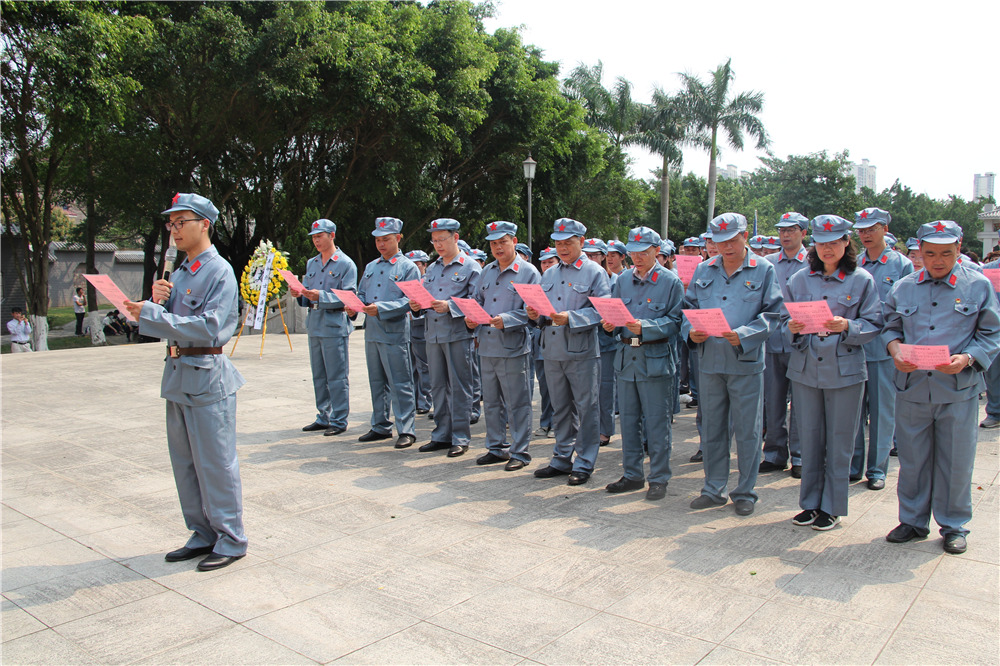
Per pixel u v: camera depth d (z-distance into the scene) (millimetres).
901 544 4320
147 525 4848
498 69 22938
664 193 32594
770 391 5996
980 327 4121
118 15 15570
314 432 7590
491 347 6051
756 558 4125
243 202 21953
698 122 31547
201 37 16391
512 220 27406
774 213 49125
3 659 3127
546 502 5199
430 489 5535
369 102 18234
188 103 17797
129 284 38062
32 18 13375
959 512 4195
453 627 3357
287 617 3484
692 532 4559
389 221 7035
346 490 5527
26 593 3791
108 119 15703
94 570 4086
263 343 14398
